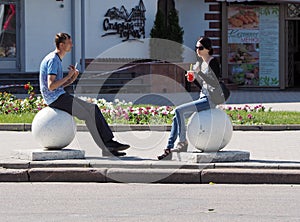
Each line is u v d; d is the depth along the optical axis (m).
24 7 53.78
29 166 22.19
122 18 54.50
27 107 36.44
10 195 19.67
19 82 51.53
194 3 58.56
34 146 26.62
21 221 16.53
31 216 17.03
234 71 58.94
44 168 21.98
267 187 20.86
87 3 54.06
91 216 17.05
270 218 16.83
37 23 53.97
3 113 36.00
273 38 58.66
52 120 22.97
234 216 17.03
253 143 27.81
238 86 58.94
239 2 58.38
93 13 54.19
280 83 58.72
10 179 21.72
